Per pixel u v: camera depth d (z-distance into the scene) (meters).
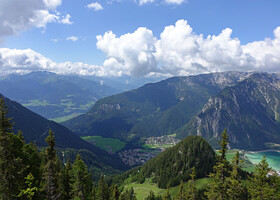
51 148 55.84
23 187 43.59
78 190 62.22
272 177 44.66
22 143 53.03
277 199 43.22
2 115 41.19
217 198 45.91
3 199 39.91
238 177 44.19
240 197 44.62
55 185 55.38
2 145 39.69
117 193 79.81
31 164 52.31
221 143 45.47
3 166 39.47
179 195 69.12
